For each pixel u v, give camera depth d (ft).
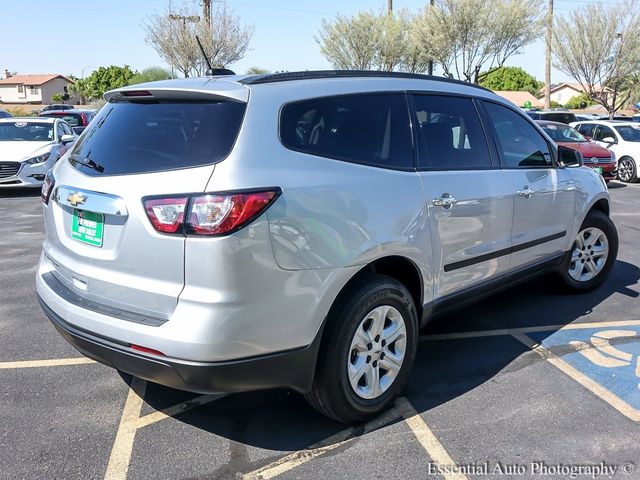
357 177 10.30
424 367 13.24
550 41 95.35
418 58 108.27
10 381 12.55
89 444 10.26
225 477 9.41
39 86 313.73
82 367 13.28
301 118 10.03
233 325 8.73
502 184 13.51
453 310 13.01
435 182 11.73
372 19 112.57
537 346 14.33
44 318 16.25
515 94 214.90
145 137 9.90
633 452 10.00
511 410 11.35
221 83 10.05
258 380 9.22
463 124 13.15
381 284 10.49
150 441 10.38
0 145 41.04
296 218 9.18
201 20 100.12
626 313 16.55
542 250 15.48
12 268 21.17
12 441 10.31
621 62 88.69
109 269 9.62
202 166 8.95
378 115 11.27
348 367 10.22
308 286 9.38
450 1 93.40
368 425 10.89
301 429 10.77
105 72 242.17
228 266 8.59
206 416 11.23
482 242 13.03
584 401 11.69
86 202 9.81
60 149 41.63
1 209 34.35
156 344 8.83
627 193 44.47
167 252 8.84
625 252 24.03
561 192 15.75
